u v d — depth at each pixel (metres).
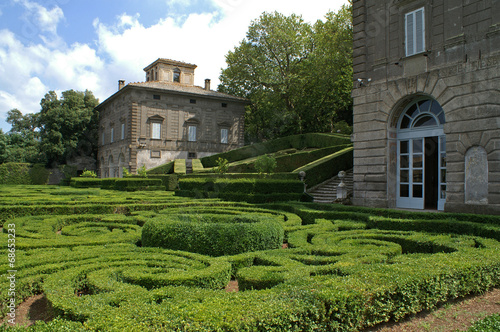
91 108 50.94
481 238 7.92
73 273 5.04
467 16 12.50
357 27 16.25
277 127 44.53
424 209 14.56
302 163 27.88
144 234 7.60
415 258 6.02
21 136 52.03
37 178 43.25
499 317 4.13
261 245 7.22
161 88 40.72
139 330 3.00
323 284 4.16
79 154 49.84
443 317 4.61
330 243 7.71
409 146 15.20
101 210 12.99
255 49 42.12
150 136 40.34
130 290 4.29
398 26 14.69
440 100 13.16
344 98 41.34
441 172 14.11
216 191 17.14
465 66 12.42
